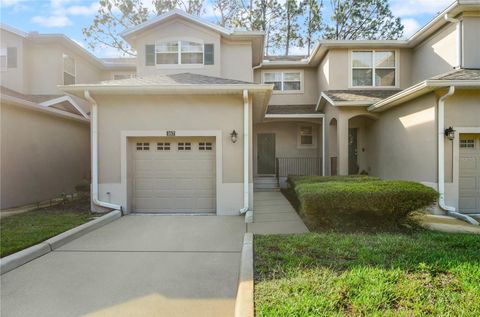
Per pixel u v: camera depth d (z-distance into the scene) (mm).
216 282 3807
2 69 12625
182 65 11727
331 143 12148
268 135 14562
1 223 6527
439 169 7770
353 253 4273
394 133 9906
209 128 8000
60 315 3090
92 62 15289
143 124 8031
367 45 12273
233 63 12258
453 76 7906
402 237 5062
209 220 7270
